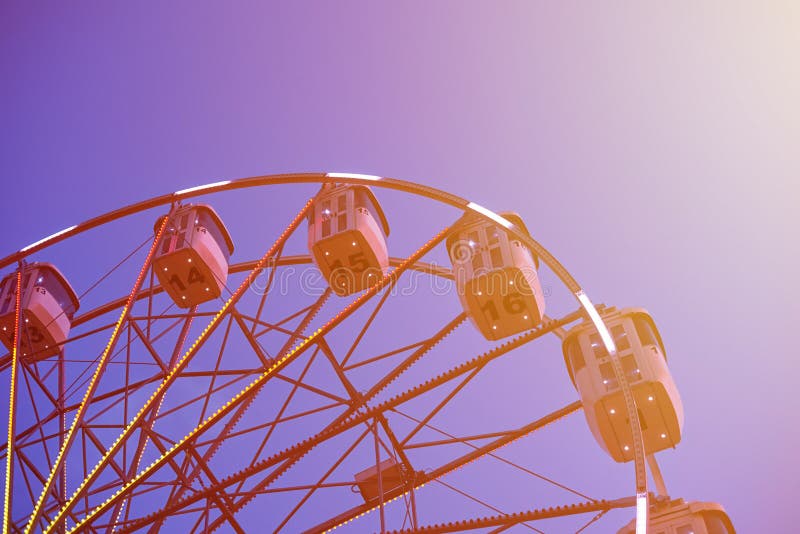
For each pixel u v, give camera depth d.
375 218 33.88
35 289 35.34
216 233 36.62
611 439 28.47
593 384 28.59
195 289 35.38
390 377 29.22
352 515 28.05
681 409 28.56
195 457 26.92
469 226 31.86
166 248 35.00
